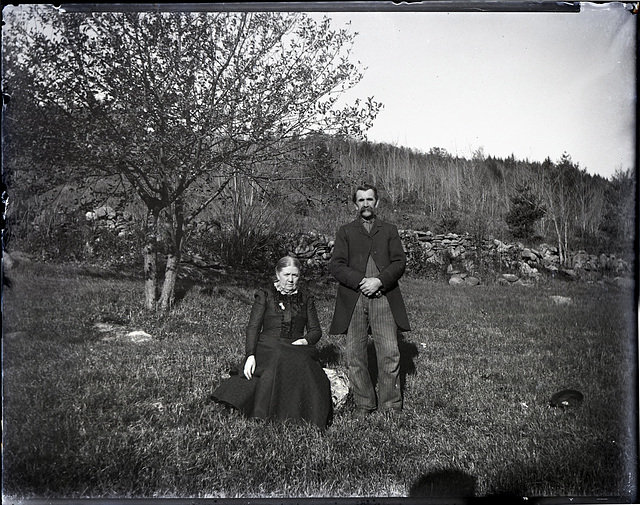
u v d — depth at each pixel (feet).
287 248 33.37
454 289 35.29
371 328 12.14
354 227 12.35
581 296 31.91
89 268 25.95
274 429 10.39
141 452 9.79
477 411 12.39
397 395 12.11
